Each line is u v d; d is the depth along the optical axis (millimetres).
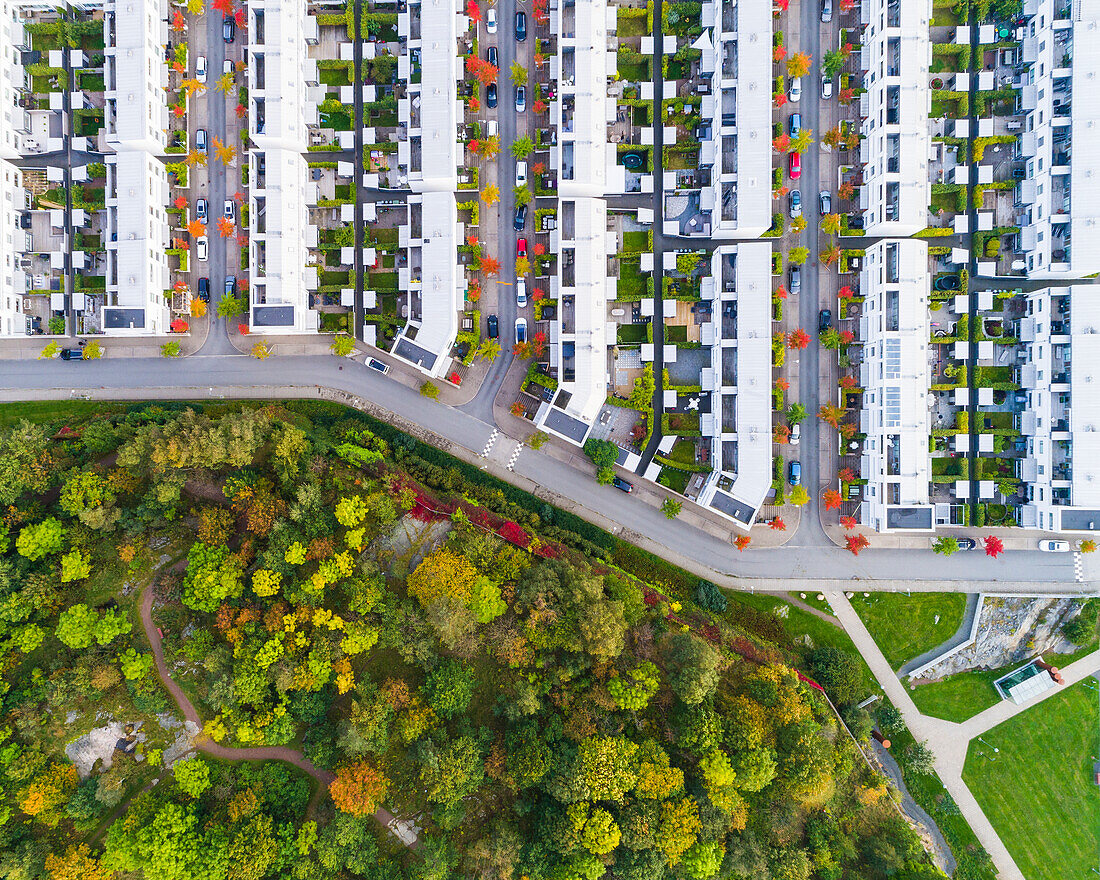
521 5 74688
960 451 74125
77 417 73562
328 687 64812
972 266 74625
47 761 64125
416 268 74750
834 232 74062
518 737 62031
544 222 74688
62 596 65250
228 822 61594
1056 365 71750
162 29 73938
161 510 66688
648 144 73938
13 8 72875
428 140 71812
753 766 59906
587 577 64438
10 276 72938
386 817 64938
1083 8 68375
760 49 70812
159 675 66188
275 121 71000
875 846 66312
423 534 69438
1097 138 68875
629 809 59750
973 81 73812
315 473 67188
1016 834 74375
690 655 62562
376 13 74000
